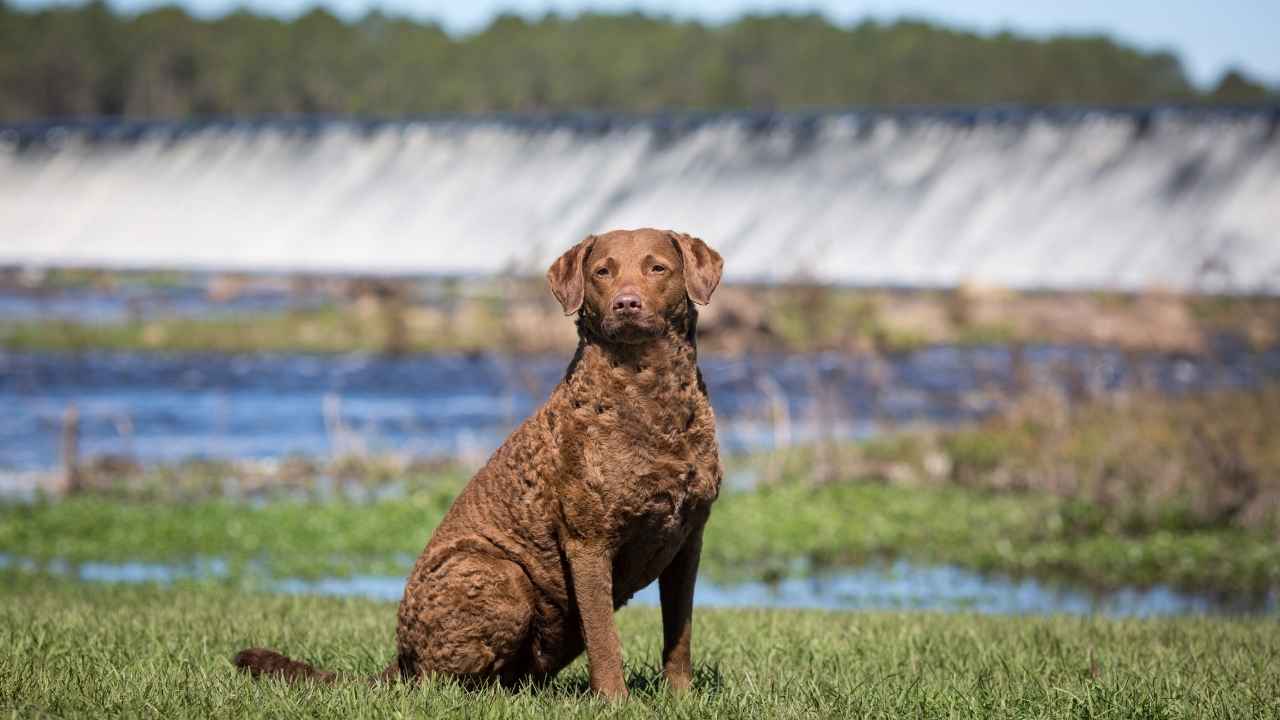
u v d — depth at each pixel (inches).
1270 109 2278.5
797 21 5620.1
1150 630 322.3
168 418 1217.4
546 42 5300.2
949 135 2428.6
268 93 5068.9
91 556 615.8
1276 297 1583.4
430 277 2188.7
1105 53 5590.6
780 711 209.3
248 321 2034.9
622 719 199.6
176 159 2760.8
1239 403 812.6
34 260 2434.8
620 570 213.5
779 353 1519.4
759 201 2359.7
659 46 5285.4
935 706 218.2
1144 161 2234.3
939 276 2057.1
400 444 1029.8
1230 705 219.1
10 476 842.8
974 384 1332.4
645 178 2480.3
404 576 573.3
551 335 1245.1
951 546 636.7
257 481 852.0
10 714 201.6
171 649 263.1
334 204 2544.3
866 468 831.7
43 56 5036.9
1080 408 901.2
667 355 205.9
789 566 600.4
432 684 211.6
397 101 5049.2
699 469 209.0
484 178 2559.1
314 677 229.6
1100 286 1930.4
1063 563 601.3
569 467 206.4
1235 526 650.8
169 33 5162.4
